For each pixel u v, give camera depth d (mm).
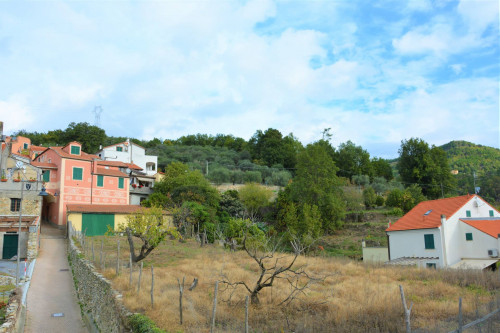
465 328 10961
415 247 34094
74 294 22453
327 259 29719
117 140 97312
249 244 32375
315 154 50969
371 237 46750
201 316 13281
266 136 98625
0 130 35438
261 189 58000
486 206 34500
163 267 23750
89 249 29156
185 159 90188
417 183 67000
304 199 49312
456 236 32094
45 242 35938
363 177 75750
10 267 26812
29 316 18656
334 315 13539
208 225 41719
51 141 85438
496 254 29766
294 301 15930
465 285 20266
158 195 48438
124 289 15836
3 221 30859
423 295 17188
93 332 16875
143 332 10734
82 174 46000
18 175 36500
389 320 13023
